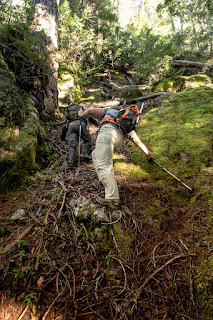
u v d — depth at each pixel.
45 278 2.41
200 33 9.68
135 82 9.63
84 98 7.95
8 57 4.79
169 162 3.66
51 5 5.96
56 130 5.26
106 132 2.95
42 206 3.19
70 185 3.45
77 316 2.21
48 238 2.76
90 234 2.80
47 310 2.20
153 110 5.08
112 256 2.61
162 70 8.01
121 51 11.80
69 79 7.42
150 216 3.01
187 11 10.03
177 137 4.02
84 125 4.25
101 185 3.44
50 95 5.58
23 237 2.74
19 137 3.81
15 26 4.49
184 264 2.44
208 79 6.98
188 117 4.46
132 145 4.34
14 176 3.52
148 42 10.01
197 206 3.03
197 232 2.72
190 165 3.53
